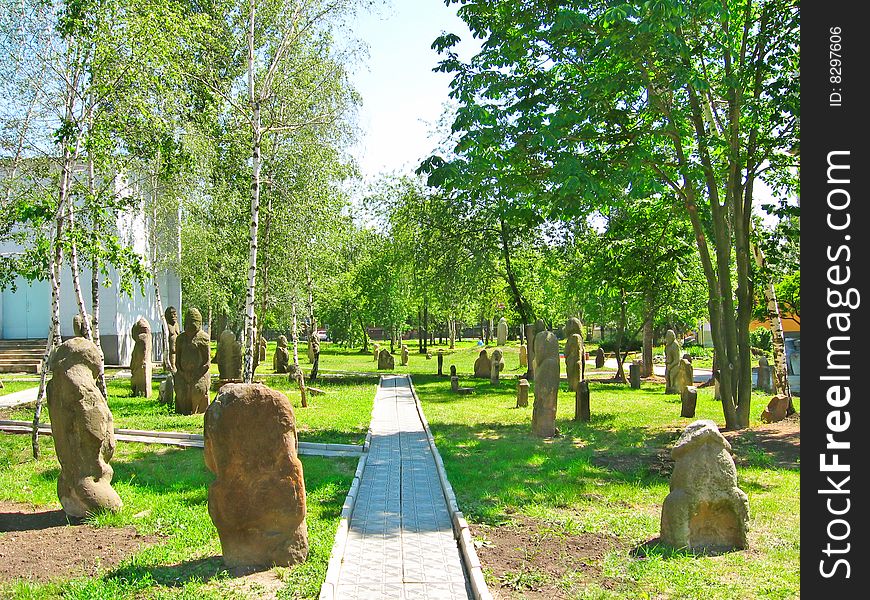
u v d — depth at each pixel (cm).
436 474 1120
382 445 1391
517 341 6544
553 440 1420
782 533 775
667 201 1777
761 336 3631
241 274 2681
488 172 1402
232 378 2308
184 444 1320
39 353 2972
